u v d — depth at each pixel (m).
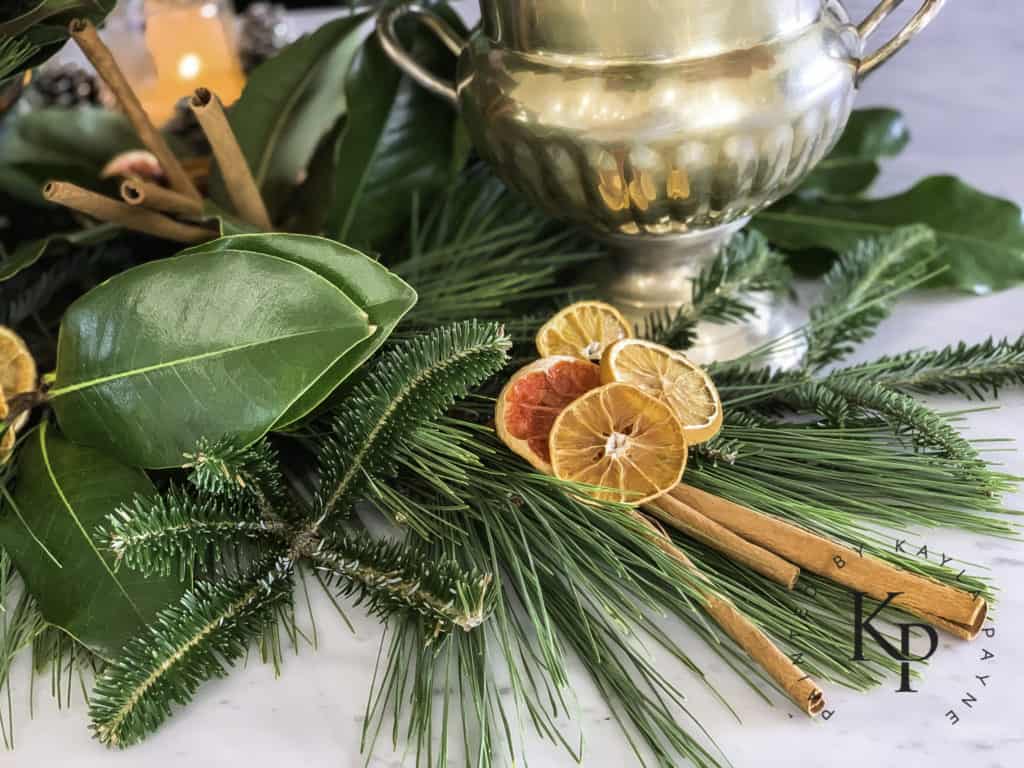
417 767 0.41
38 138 0.81
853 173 0.77
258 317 0.48
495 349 0.47
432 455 0.50
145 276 0.49
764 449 0.53
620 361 0.52
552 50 0.52
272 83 0.71
